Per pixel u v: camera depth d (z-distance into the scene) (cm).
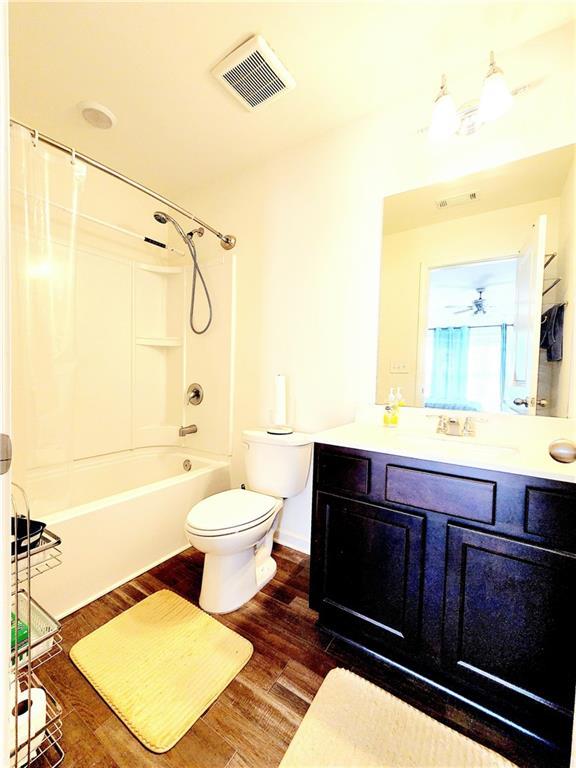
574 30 119
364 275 166
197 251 230
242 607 143
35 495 138
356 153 165
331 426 178
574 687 84
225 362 217
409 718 97
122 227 221
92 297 206
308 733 93
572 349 120
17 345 135
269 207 195
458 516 99
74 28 119
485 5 112
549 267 127
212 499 155
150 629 128
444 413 148
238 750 88
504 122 133
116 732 92
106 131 173
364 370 167
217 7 112
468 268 143
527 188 130
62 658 115
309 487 183
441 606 102
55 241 145
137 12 114
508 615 92
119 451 222
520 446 126
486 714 96
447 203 146
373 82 142
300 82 142
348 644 122
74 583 137
